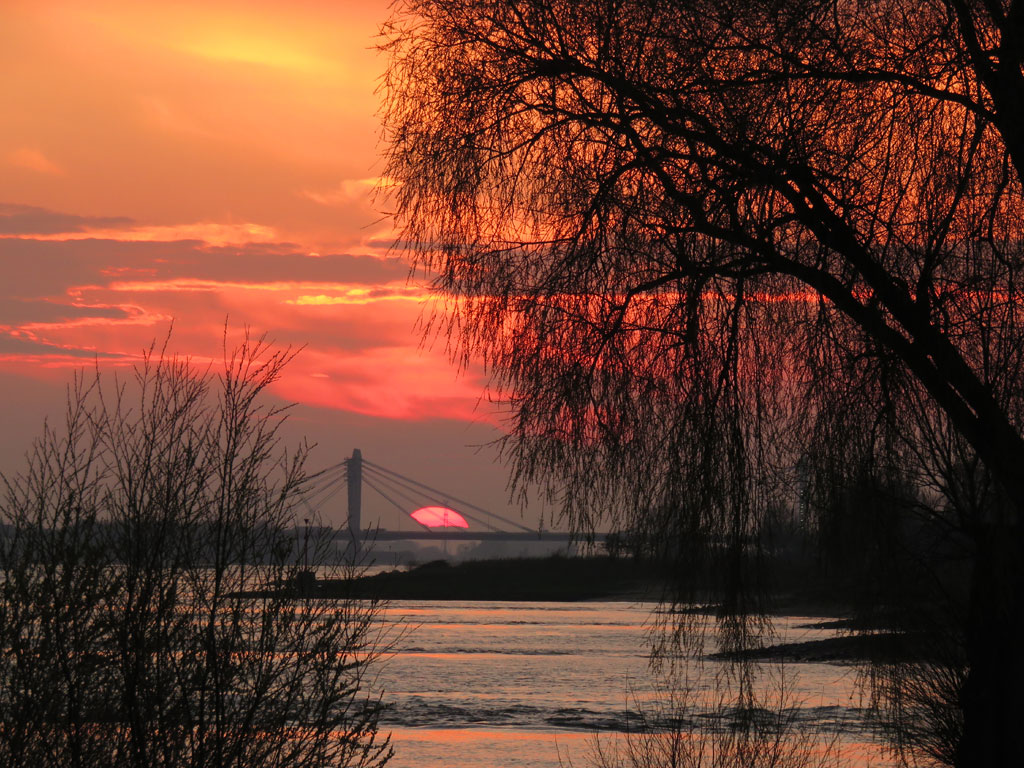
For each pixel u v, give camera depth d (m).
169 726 32.94
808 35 38.09
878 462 39.25
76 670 32.62
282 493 34.66
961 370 37.16
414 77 45.81
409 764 90.81
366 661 35.19
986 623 41.19
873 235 37.94
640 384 42.38
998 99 36.41
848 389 39.06
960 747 42.16
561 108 43.00
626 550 43.62
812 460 40.66
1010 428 37.03
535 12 43.12
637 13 41.31
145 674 32.75
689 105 40.19
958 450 39.97
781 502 41.88
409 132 45.47
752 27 39.25
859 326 39.06
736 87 39.47
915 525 42.28
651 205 40.88
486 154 44.00
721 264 40.47
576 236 42.62
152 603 33.12
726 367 41.56
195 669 33.09
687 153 40.22
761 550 42.69
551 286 42.91
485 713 123.94
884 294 37.62
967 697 41.97
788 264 39.53
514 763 89.81
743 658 43.75
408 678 163.50
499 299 44.06
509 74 43.78
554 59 42.31
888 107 37.88
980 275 36.97
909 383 38.72
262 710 33.75
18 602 32.34
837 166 38.50
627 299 42.59
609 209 42.00
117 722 32.88
